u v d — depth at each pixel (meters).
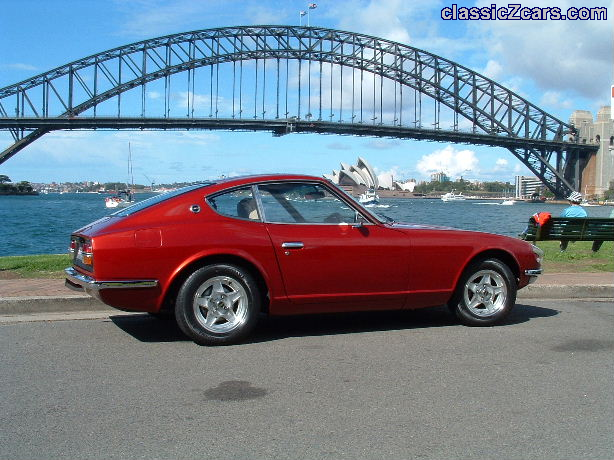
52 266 9.46
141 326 6.22
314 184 5.84
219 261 5.42
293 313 5.67
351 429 3.62
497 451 3.34
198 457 3.24
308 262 5.57
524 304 7.72
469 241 6.14
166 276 5.25
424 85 106.00
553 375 4.70
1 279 8.41
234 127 96.50
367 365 4.92
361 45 103.56
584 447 3.40
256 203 5.64
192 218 5.42
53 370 4.73
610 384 4.50
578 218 12.45
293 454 3.28
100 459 3.21
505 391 4.32
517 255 6.37
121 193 87.38
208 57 98.62
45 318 6.54
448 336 5.92
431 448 3.37
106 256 5.13
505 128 108.12
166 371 4.72
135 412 3.87
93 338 5.72
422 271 5.95
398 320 6.69
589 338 5.88
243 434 3.54
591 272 9.82
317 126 95.88
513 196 191.88
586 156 113.25
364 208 5.92
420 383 4.48
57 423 3.69
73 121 92.25
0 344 5.48
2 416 3.80
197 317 5.36
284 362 4.98
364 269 5.73
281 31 100.31
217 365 4.88
